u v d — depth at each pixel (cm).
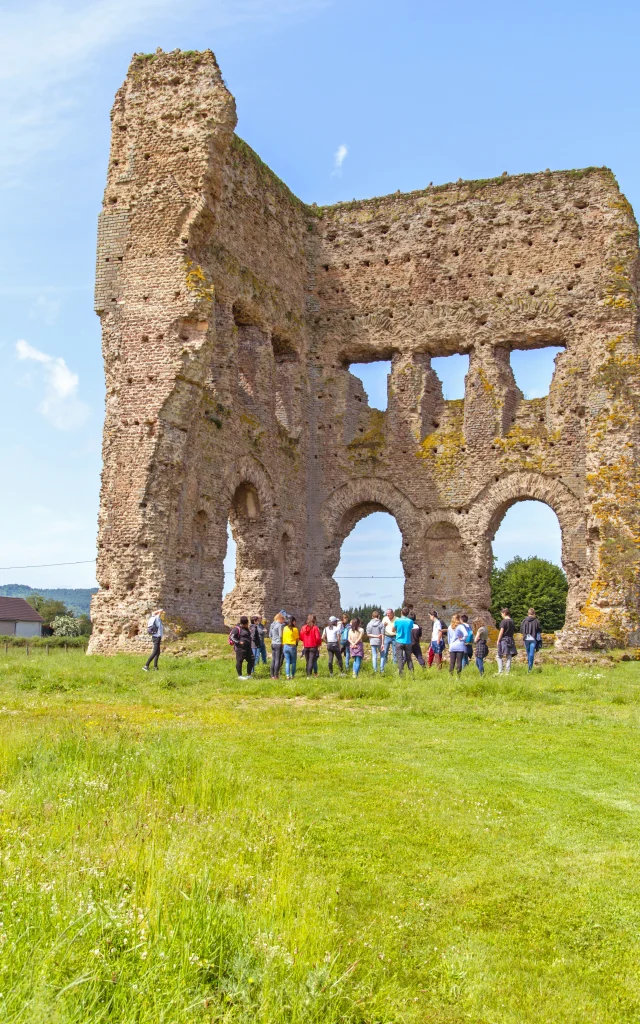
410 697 1731
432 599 3356
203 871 623
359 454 3544
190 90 2859
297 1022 479
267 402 3256
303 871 711
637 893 719
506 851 805
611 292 3177
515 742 1279
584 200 3331
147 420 2659
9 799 801
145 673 2031
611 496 2998
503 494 3281
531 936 647
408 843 813
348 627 2339
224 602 3238
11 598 8138
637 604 2922
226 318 3000
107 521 2650
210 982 517
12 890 554
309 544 3547
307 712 1561
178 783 890
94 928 516
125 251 2803
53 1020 425
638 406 3053
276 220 3428
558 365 3281
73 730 1088
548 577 6069
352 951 584
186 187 2788
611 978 594
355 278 3641
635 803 963
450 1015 536
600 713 1578
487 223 3469
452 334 3453
